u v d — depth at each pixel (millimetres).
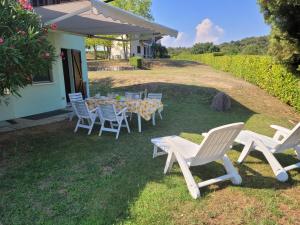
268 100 9703
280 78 9383
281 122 7234
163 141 4125
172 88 11438
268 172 3955
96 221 2758
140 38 9688
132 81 13797
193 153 3553
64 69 10227
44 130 6297
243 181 3652
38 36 4023
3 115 7367
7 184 3588
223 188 3449
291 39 7316
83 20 6793
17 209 3000
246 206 3031
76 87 10570
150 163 4262
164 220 2771
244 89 11180
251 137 4039
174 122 7051
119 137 5684
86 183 3594
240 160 4227
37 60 4004
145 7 23547
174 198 3191
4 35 3707
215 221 2773
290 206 3043
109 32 9203
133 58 21797
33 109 8289
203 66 24344
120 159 4438
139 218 2805
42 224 2736
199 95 10438
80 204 3084
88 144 5215
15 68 3789
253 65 12414
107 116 5680
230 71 17703
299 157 4184
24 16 3959
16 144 5246
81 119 6398
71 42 10133
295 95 8352
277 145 3846
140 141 5398
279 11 6969
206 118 7484
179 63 25281
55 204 3092
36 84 8297
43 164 4254
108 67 20344
